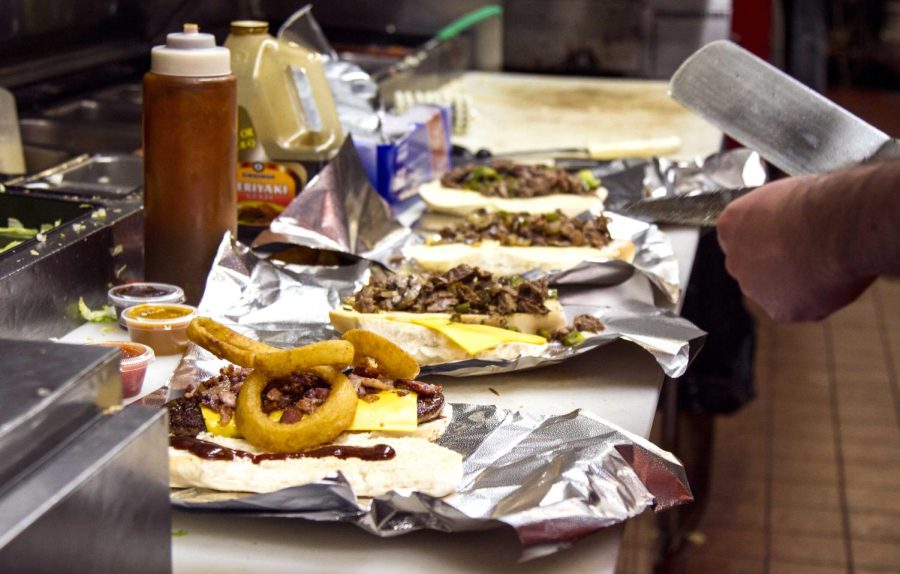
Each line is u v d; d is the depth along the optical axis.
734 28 4.64
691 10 4.59
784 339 5.48
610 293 2.10
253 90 2.29
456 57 4.43
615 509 1.28
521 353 1.75
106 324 1.93
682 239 2.50
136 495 1.03
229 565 1.24
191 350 1.66
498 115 3.93
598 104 4.18
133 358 1.64
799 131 1.88
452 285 1.89
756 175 2.87
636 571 3.40
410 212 2.71
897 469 4.24
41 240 1.87
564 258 2.24
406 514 1.27
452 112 3.58
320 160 2.34
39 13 3.03
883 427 4.59
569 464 1.36
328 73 2.67
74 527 0.94
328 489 1.25
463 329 1.78
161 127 1.90
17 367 1.01
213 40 1.93
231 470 1.33
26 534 0.88
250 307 1.92
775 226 1.12
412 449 1.39
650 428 1.61
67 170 2.46
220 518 1.33
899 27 10.62
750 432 4.49
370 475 1.33
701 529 3.79
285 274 2.01
